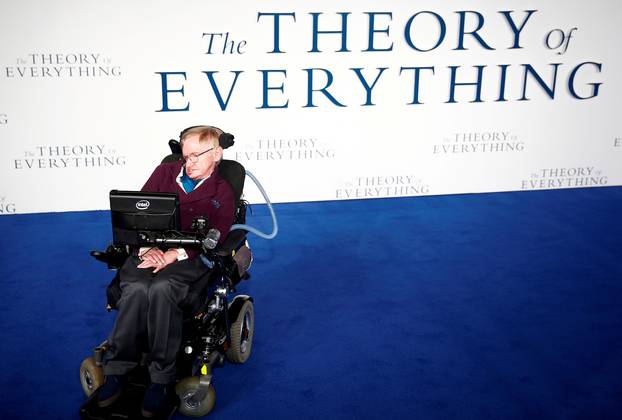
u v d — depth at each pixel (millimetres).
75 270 4055
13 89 4820
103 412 2521
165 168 2980
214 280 2805
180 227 2641
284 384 2883
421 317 3520
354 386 2875
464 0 5191
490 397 2803
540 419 2658
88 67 4871
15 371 2949
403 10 5125
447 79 5363
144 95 5008
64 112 4945
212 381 2889
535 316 3545
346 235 4715
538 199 5582
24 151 4973
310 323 3441
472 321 3479
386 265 4207
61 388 2834
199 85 5055
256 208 5281
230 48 5000
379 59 5207
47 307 3566
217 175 2965
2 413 2646
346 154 5410
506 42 5363
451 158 5594
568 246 4559
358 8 5059
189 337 2672
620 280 4012
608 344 3254
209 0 4875
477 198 5590
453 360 3094
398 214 5172
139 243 2586
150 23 4855
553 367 3041
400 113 5379
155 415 2488
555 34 5422
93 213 5141
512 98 5523
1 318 3428
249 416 2654
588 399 2797
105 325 3385
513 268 4180
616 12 5449
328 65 5156
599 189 5867
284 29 5016
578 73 5562
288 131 5270
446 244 4574
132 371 2727
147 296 2537
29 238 4574
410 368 3021
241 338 3006
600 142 5801
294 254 4363
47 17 4711
